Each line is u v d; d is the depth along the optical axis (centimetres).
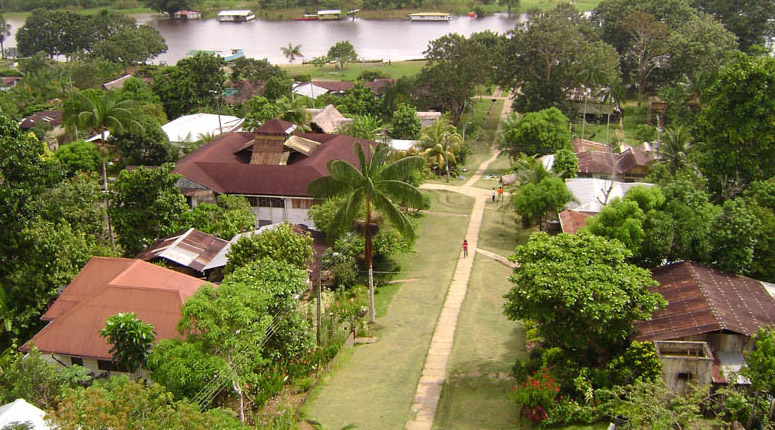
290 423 3516
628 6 13375
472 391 3938
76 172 7438
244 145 7669
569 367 3731
